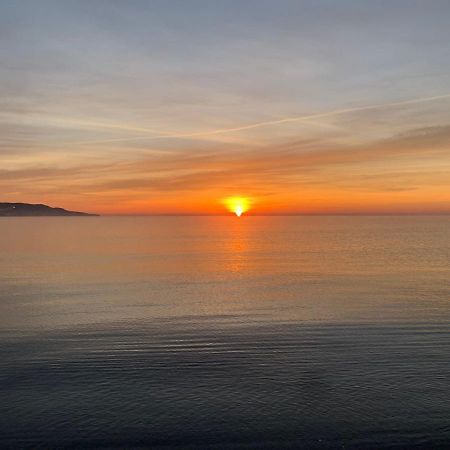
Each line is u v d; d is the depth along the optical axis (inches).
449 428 482.6
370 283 1530.5
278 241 4229.8
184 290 1411.2
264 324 926.4
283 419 504.1
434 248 3216.0
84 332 866.8
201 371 649.0
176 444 453.4
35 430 480.1
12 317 1006.4
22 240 4411.9
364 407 530.9
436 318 963.3
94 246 3565.5
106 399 554.6
